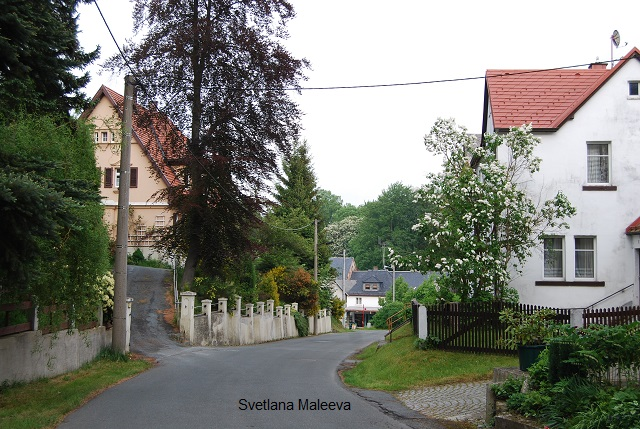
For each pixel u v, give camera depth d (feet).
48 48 37.40
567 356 28.84
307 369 58.23
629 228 67.36
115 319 57.93
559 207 60.90
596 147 69.72
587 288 67.87
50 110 48.47
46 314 45.52
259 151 94.53
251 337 105.91
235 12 94.73
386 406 38.40
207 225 93.45
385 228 313.53
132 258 143.54
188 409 34.83
